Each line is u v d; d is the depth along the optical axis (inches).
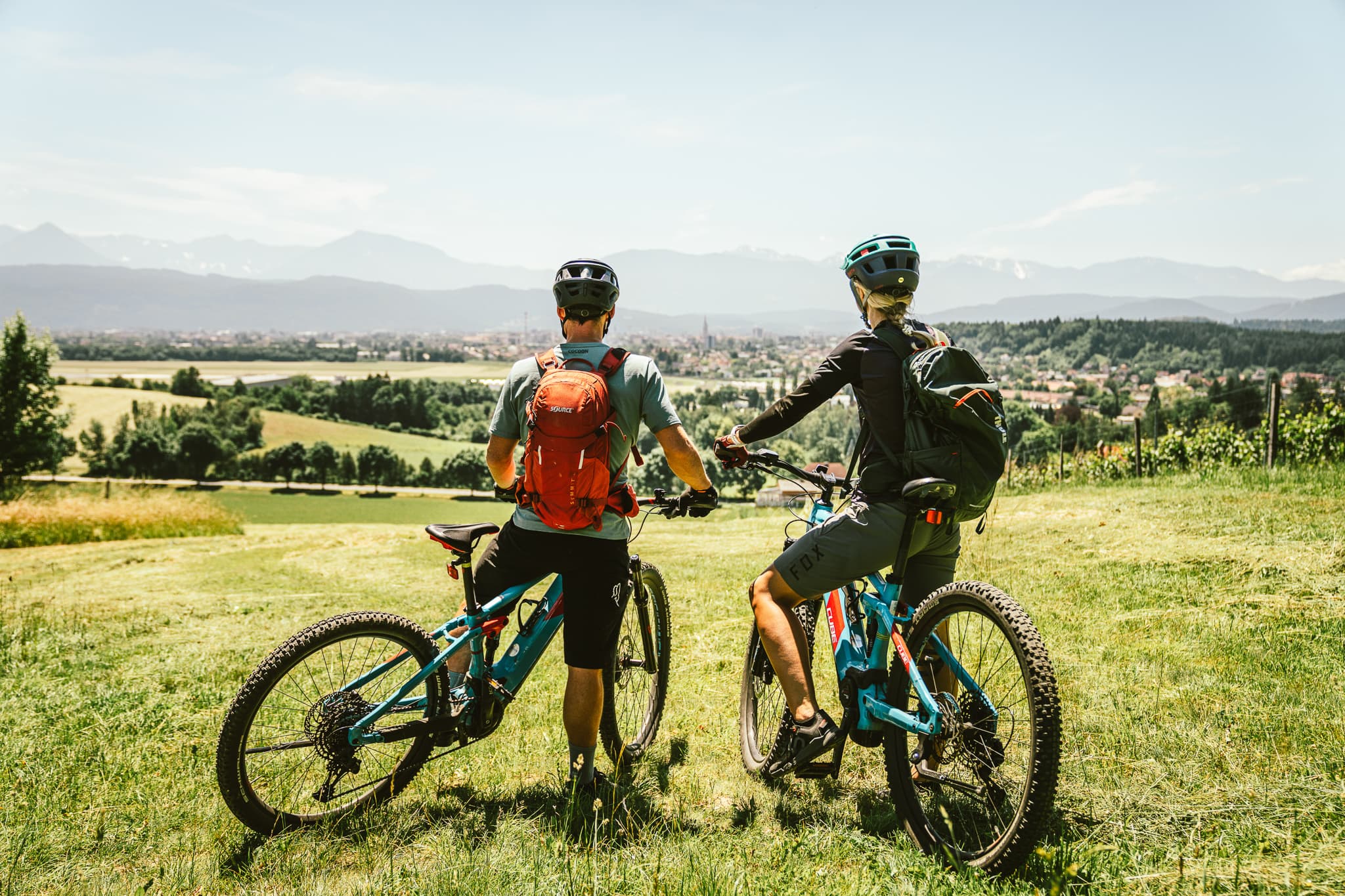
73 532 762.8
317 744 113.1
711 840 107.2
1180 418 967.6
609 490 118.6
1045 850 91.0
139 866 105.7
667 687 164.4
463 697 122.5
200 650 250.4
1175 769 118.8
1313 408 542.0
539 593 335.6
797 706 115.2
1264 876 87.7
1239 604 212.7
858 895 90.6
